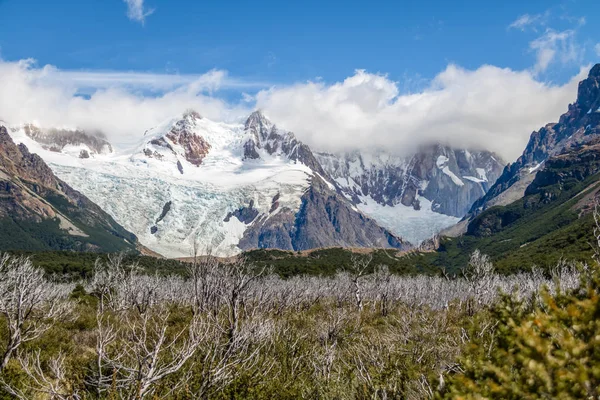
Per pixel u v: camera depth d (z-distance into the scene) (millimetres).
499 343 6781
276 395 14680
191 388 13289
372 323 42312
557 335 5594
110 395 10984
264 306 33344
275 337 20375
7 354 16219
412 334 23969
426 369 15586
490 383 5609
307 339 25672
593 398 4996
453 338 21875
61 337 24078
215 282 23844
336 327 27719
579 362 5012
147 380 10852
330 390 15188
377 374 15305
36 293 20453
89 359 15578
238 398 13711
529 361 5254
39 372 11867
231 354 14711
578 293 6492
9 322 17484
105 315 34219
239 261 26391
